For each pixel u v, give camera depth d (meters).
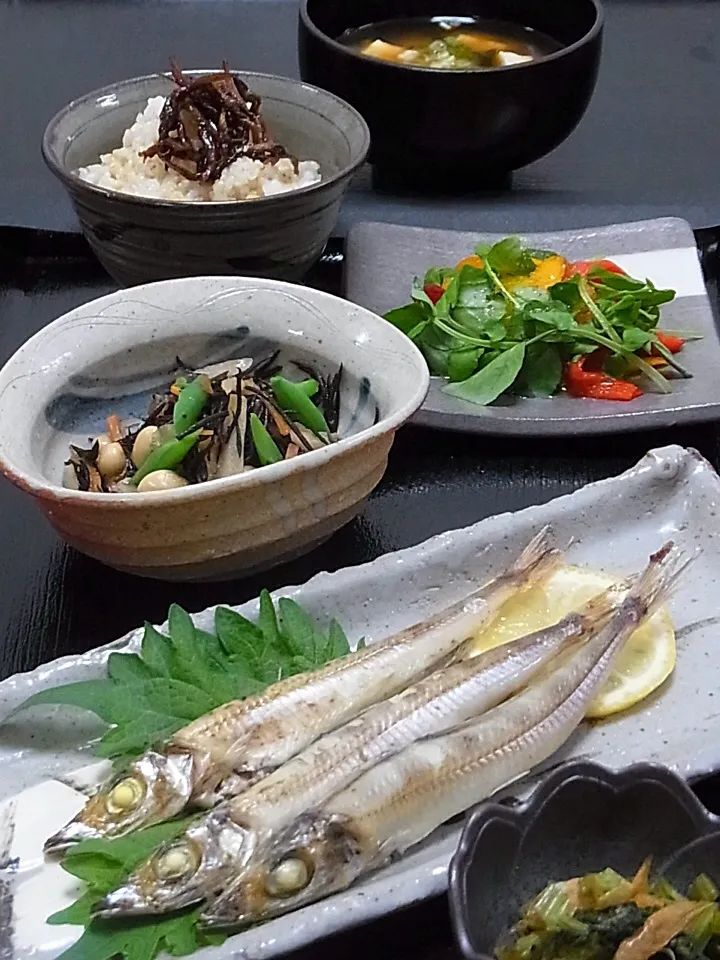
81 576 0.39
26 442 0.37
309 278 0.53
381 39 0.62
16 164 0.57
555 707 0.32
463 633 0.35
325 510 0.36
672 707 0.35
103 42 0.70
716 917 0.27
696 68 0.69
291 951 0.28
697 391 0.45
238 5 0.74
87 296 0.51
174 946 0.28
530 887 0.29
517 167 0.57
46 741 0.33
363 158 0.47
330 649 0.35
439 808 0.30
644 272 0.51
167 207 0.43
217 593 0.38
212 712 0.32
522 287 0.49
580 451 0.44
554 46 0.61
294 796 0.30
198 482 0.38
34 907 0.30
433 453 0.44
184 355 0.41
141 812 0.30
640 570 0.39
